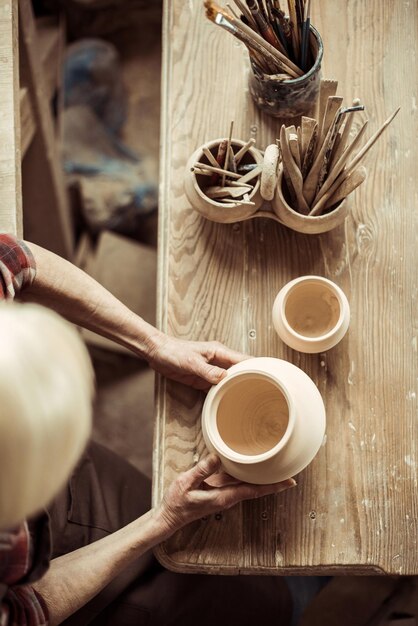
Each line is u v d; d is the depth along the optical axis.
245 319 1.32
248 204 1.25
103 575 1.21
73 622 1.38
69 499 1.42
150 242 2.18
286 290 1.26
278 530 1.26
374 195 1.36
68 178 2.14
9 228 1.32
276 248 1.34
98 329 1.29
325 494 1.27
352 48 1.41
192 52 1.40
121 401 2.05
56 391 0.86
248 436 1.24
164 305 1.33
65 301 1.26
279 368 1.19
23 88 1.61
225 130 1.37
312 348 1.26
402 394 1.30
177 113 1.38
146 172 2.18
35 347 0.85
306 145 1.21
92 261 2.13
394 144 1.38
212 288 1.33
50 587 1.19
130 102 2.27
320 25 1.41
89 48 2.18
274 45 1.26
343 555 1.26
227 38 1.40
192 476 1.19
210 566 1.25
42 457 0.86
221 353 1.27
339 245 1.34
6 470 0.85
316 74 1.28
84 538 1.42
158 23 2.26
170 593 1.44
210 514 1.25
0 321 0.86
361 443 1.28
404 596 1.64
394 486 1.27
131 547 1.22
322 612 1.67
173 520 1.21
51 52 1.97
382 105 1.39
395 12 1.42
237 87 1.39
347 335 1.31
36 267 1.23
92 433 2.03
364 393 1.30
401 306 1.33
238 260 1.33
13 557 1.03
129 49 2.29
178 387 1.30
